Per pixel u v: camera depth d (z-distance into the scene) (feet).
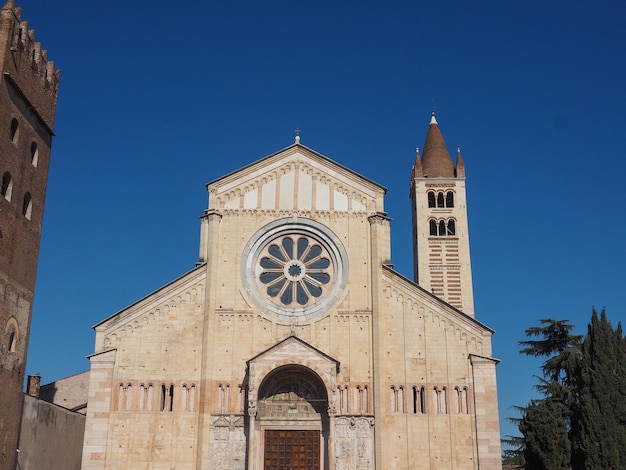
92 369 177.17
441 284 264.11
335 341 184.34
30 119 174.91
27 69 171.94
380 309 184.85
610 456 173.68
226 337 183.83
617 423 177.37
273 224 195.11
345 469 172.76
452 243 269.23
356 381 180.34
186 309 184.65
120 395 176.65
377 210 196.03
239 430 175.32
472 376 178.50
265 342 184.14
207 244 191.93
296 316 186.39
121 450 172.45
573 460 182.50
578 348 266.16
